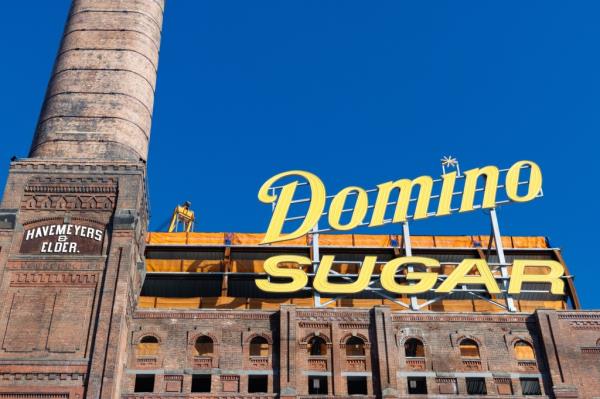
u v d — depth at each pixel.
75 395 40.75
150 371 45.81
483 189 56.72
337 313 48.56
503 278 52.62
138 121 55.91
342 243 63.62
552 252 62.94
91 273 45.09
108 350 41.91
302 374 46.25
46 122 54.41
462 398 45.50
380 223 55.31
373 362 46.81
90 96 55.53
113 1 61.22
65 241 46.41
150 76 59.22
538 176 56.91
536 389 47.31
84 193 48.50
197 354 47.41
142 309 48.12
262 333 47.81
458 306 57.09
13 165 49.22
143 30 60.31
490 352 47.69
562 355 47.19
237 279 58.97
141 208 49.91
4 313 43.34
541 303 59.00
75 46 58.44
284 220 55.44
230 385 45.78
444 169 58.56
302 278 51.53
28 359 41.69
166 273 57.59
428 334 48.16
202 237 62.88
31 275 44.88
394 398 44.94
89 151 52.78
